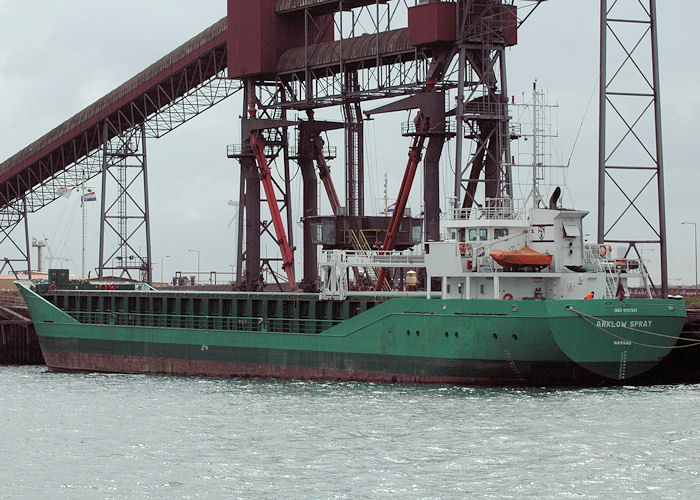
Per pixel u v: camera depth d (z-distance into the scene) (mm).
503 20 126312
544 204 104062
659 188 119125
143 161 172500
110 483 70688
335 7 141750
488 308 98062
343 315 113125
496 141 127000
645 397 94688
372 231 136125
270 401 98625
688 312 112875
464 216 117375
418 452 76000
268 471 72375
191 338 124000
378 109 132625
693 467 71250
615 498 65250
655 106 119312
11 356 152875
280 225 147875
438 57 128250
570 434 80125
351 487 68188
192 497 67125
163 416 92938
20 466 75625
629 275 103062
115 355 131875
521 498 65438
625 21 119000
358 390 103000
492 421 85000
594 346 96000
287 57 145750
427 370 102938
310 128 148625
